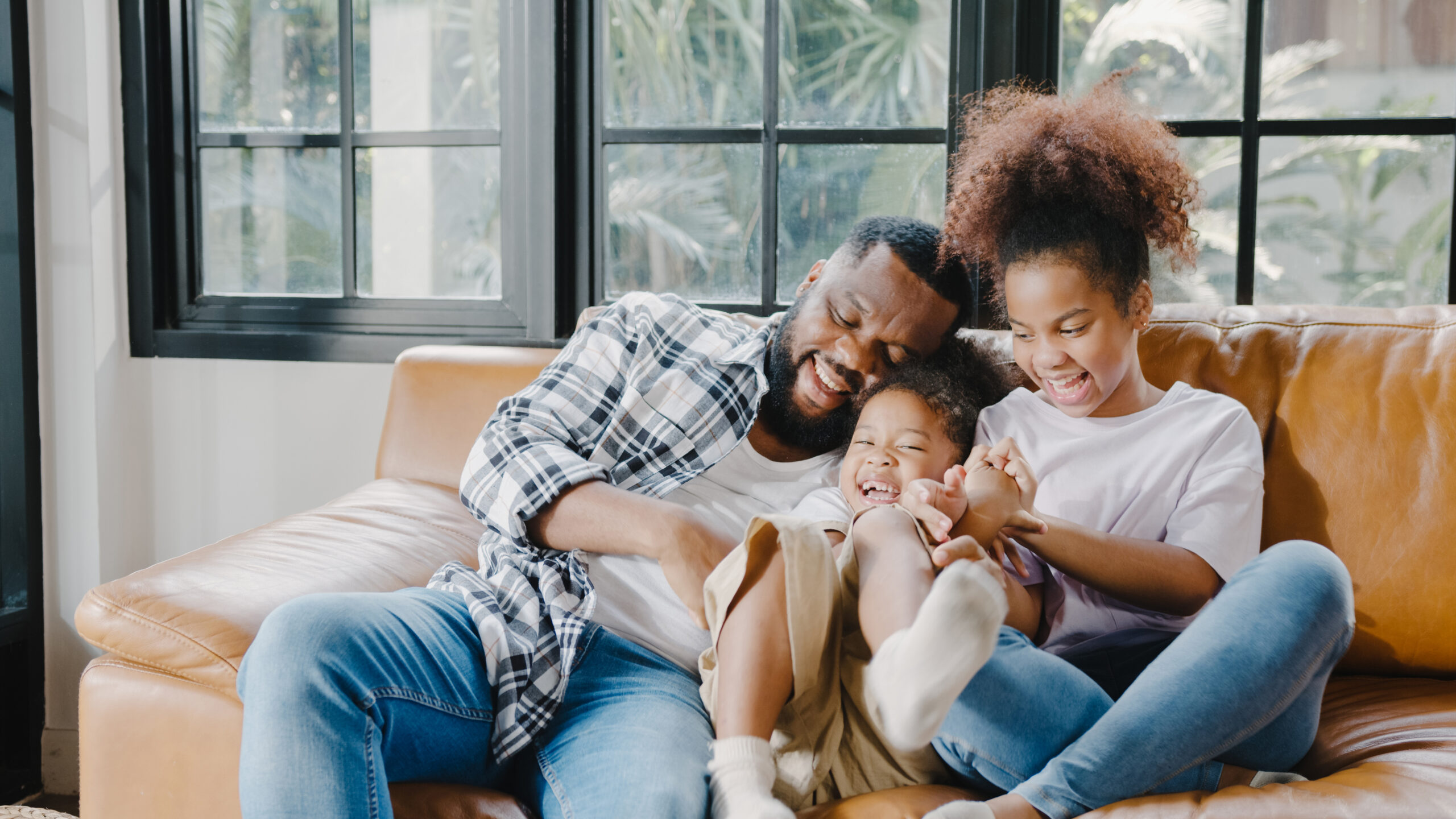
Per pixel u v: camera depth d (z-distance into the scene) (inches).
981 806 26.7
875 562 30.7
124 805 32.4
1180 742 27.3
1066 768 27.6
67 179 62.1
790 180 63.7
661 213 64.9
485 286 66.5
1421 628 38.2
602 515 36.4
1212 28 58.8
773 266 63.9
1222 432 36.7
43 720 63.7
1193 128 59.3
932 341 41.5
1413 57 57.4
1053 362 37.4
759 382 42.2
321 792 26.1
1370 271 58.7
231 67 66.8
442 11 65.0
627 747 30.3
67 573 63.9
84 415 63.2
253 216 67.7
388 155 66.5
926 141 61.9
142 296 65.7
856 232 43.0
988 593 24.6
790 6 62.6
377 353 64.1
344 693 28.1
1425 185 57.9
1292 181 59.1
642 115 64.4
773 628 29.9
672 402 41.9
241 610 33.4
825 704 30.9
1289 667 27.6
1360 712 35.2
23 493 61.7
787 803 30.6
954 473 33.0
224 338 65.2
